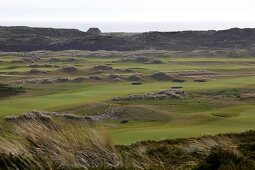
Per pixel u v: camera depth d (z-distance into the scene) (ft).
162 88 390.83
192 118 225.97
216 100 315.58
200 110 273.54
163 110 260.62
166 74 490.08
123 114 248.32
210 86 410.93
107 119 238.27
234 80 471.62
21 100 315.78
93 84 444.96
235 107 276.00
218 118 215.51
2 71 533.96
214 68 601.62
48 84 439.63
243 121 199.11
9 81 456.45
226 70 578.25
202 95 344.08
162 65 647.56
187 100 310.45
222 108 280.92
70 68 546.26
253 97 331.57
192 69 585.22
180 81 468.75
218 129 169.78
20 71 531.50
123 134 148.46
